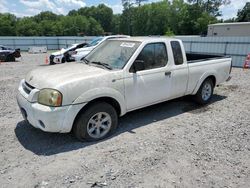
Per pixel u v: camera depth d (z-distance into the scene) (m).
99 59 4.62
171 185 2.88
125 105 4.22
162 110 5.59
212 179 3.01
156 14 77.19
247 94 7.22
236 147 3.84
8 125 4.59
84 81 3.65
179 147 3.81
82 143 3.89
